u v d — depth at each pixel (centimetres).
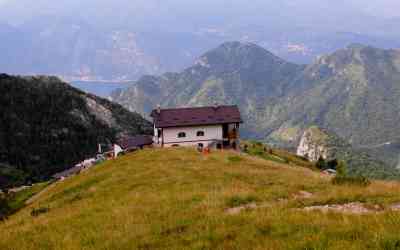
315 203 2253
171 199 2805
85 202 3400
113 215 2480
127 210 2566
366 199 2270
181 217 2128
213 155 6091
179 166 4869
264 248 1485
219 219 1959
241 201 2491
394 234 1422
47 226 2475
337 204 2230
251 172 4366
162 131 9975
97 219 2444
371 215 1770
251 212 2028
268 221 1803
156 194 3216
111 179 4481
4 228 2883
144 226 2067
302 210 2009
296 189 3034
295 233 1608
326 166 11019
